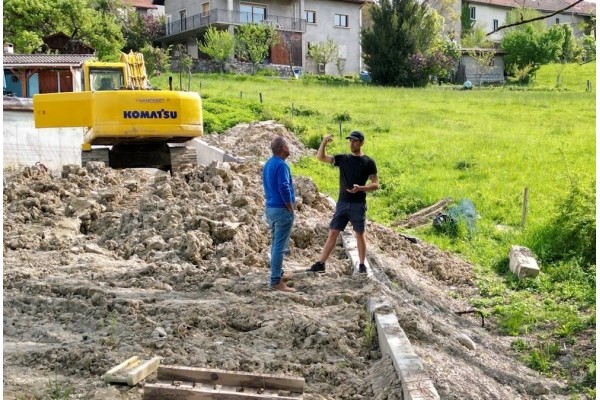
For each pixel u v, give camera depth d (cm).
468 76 5716
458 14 6238
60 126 1423
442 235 1612
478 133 2822
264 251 1077
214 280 905
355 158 928
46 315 774
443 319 1022
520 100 3781
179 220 1112
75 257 1006
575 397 805
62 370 634
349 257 1054
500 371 808
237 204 1208
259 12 5147
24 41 3550
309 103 3388
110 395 571
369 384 641
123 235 1119
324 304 834
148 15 5512
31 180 1383
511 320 1055
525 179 2080
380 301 814
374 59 4859
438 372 692
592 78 5350
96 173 1441
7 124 1888
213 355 668
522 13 1110
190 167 1548
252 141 2500
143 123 1423
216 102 3095
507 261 1416
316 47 5141
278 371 648
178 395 559
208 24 4988
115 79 1659
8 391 574
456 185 2027
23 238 1063
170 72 4575
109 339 686
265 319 762
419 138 2697
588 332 1012
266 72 4875
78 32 3934
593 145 2505
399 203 1908
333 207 1433
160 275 922
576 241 1427
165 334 710
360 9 5559
